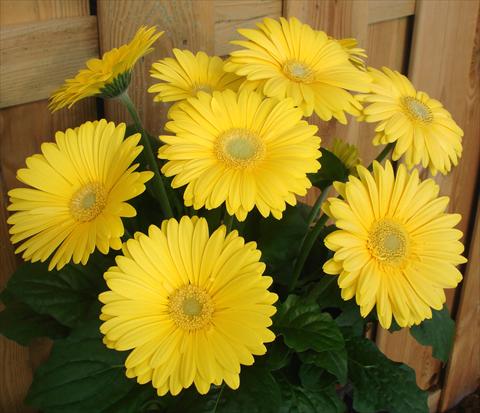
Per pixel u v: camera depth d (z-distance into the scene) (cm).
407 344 87
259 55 40
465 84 77
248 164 36
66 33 47
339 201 37
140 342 34
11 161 49
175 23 51
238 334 34
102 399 42
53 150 38
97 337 43
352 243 37
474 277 88
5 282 51
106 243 33
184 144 36
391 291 37
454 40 73
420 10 69
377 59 70
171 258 36
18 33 44
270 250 48
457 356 92
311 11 60
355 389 47
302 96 39
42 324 47
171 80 43
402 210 39
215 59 44
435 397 93
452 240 39
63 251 35
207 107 38
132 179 34
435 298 38
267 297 35
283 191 36
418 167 76
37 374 41
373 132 74
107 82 39
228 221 41
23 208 37
